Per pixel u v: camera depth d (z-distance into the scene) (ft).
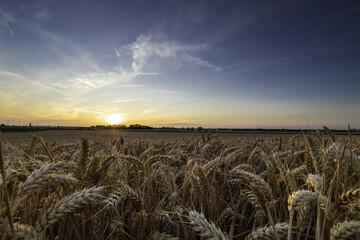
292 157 11.74
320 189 4.99
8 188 5.15
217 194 9.21
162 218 7.06
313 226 6.08
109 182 6.44
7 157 7.73
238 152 13.11
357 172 5.73
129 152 16.52
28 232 3.46
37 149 14.19
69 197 4.23
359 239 4.73
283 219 7.33
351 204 4.23
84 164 6.23
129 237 6.10
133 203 6.41
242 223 9.52
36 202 6.02
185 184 9.11
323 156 6.08
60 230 5.92
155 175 9.79
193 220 4.19
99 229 5.98
